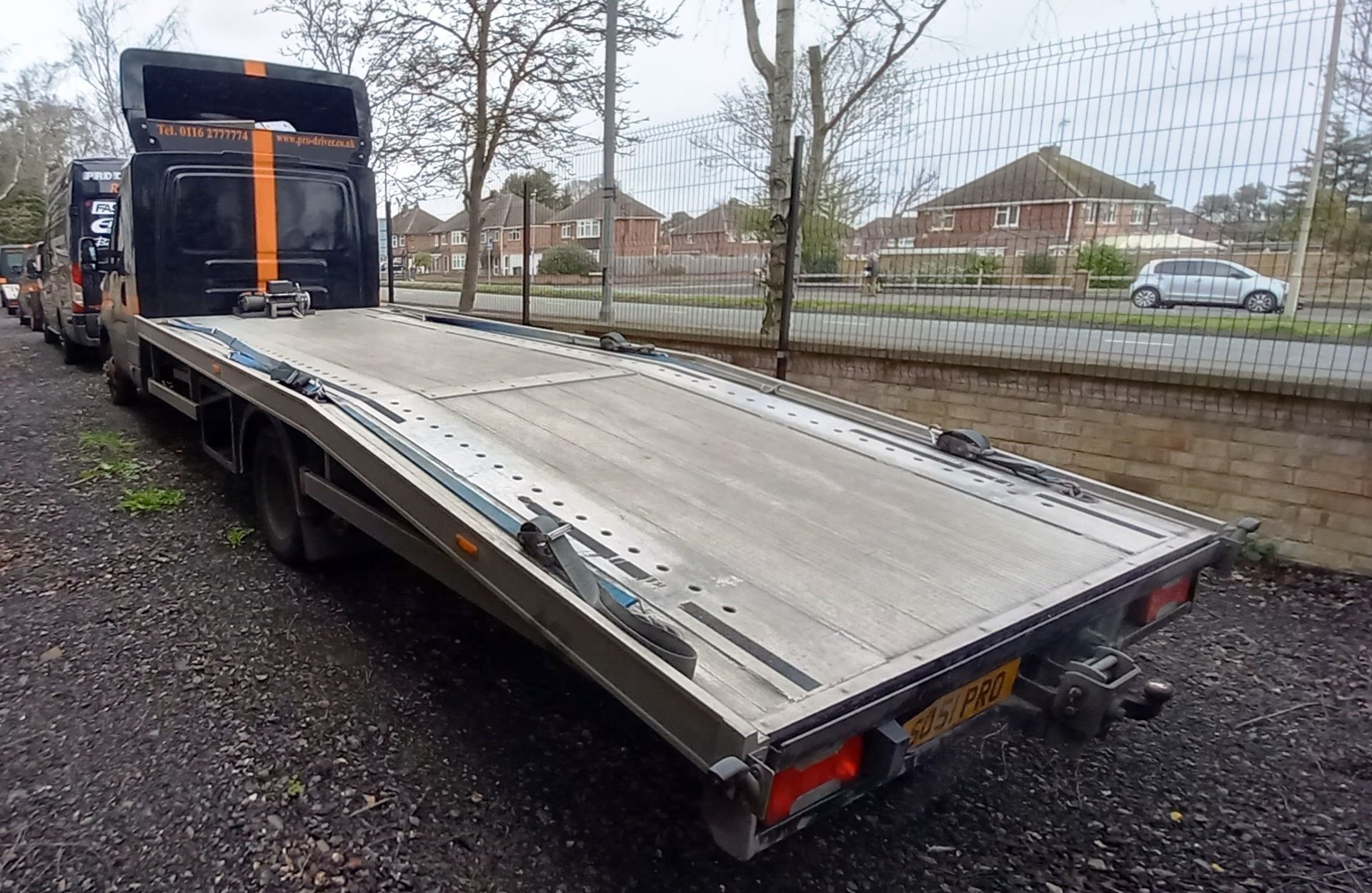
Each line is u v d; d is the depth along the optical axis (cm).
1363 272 496
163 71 664
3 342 1387
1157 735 335
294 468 413
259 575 439
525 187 1091
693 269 891
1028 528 304
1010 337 630
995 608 238
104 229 1013
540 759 296
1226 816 287
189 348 512
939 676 206
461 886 237
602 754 301
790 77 803
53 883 231
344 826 258
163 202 635
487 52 1249
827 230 757
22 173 4591
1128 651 404
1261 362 524
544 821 265
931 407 650
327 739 302
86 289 1008
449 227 2475
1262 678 382
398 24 1283
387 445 314
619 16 1233
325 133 756
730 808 171
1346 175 500
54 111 4044
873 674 198
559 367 468
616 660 197
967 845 268
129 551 466
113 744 293
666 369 486
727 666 198
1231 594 470
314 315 679
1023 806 289
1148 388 542
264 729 305
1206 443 526
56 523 503
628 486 303
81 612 391
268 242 687
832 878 250
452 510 260
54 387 939
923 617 229
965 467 371
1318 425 488
